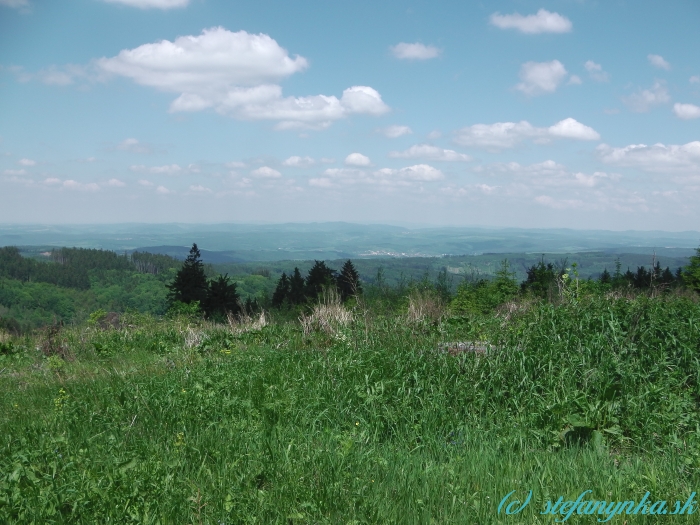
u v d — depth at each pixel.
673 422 5.70
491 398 6.51
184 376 8.47
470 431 5.80
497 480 4.65
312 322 12.37
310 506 4.09
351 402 6.49
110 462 4.89
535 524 4.01
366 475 4.68
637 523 3.98
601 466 4.90
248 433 5.70
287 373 7.84
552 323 8.15
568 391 6.34
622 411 5.97
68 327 16.91
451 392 6.59
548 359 7.06
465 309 17.47
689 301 10.08
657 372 6.87
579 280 11.55
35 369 11.09
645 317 8.28
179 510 4.12
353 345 9.04
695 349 7.37
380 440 5.91
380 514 4.08
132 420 6.35
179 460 4.96
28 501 4.20
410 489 4.45
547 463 4.93
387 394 6.65
